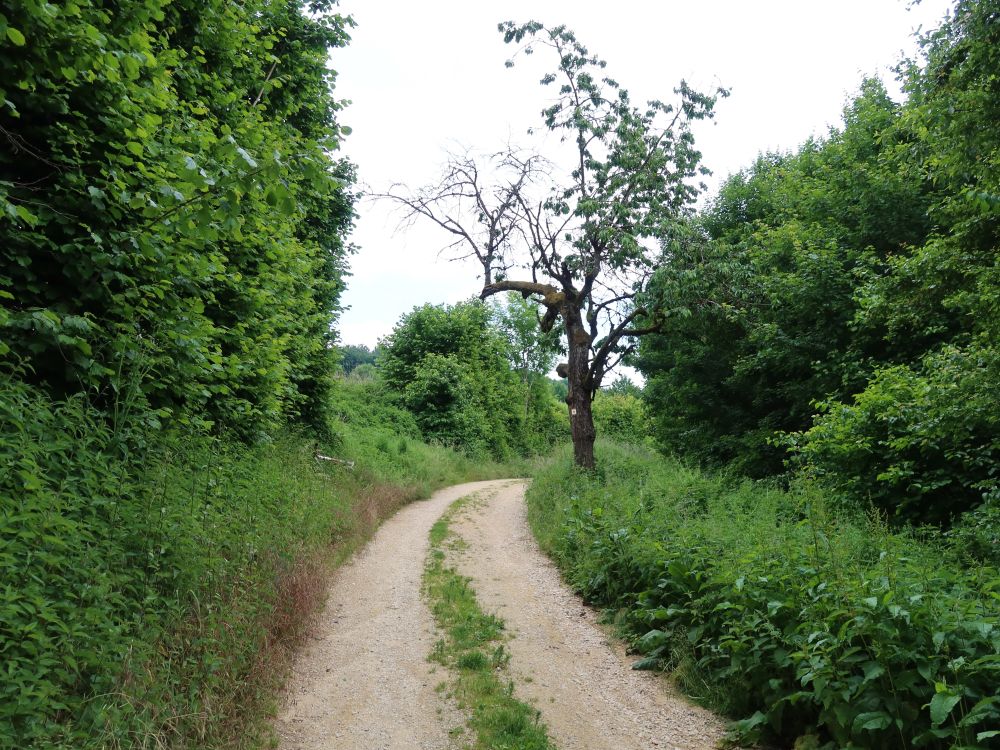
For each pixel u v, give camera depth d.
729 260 17.05
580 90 17.61
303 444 13.20
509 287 19.28
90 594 3.61
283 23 11.37
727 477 15.73
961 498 9.73
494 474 30.94
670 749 4.70
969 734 3.52
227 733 4.19
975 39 7.12
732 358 19.00
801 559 5.77
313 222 15.98
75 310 5.54
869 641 4.23
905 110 9.30
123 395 5.79
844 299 14.86
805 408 16.66
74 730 3.18
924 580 4.64
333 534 10.51
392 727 4.91
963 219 7.98
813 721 4.64
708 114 17.48
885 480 10.20
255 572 6.25
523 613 7.97
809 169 20.89
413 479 20.59
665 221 16.22
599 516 10.47
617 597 7.96
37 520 3.52
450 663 6.25
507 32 17.17
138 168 5.84
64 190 5.44
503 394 43.53
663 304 16.20
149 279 6.10
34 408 4.28
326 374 16.47
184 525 5.00
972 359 8.39
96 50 4.68
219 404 8.24
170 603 4.43
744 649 5.16
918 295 9.67
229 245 8.27
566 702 5.49
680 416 22.73
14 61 4.60
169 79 6.46
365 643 6.75
